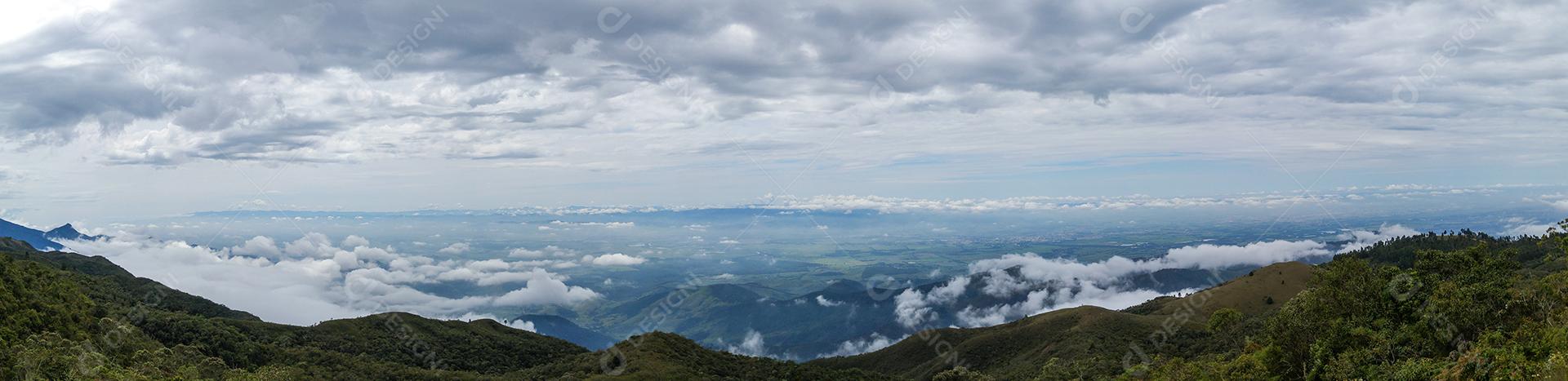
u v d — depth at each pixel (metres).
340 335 124.88
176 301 141.38
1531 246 135.75
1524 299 49.50
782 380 109.12
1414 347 52.78
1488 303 50.34
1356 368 51.59
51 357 67.31
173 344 98.19
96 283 127.75
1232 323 80.56
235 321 117.75
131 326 95.50
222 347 102.25
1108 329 139.75
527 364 132.00
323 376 98.81
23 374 63.12
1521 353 39.09
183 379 77.94
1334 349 56.34
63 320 82.25
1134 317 149.62
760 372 113.00
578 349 148.50
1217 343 98.69
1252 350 67.81
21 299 79.31
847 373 119.00
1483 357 41.59
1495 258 59.62
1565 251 51.09
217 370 87.31
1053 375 112.38
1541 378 34.44
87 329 85.12
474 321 155.38
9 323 72.44
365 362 110.69
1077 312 158.00
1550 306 47.56
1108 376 100.75
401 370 108.06
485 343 137.25
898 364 166.38
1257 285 160.88
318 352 111.81
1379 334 54.47
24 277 88.19
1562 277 48.94
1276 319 61.88
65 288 96.44
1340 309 60.12
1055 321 154.50
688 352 113.50
